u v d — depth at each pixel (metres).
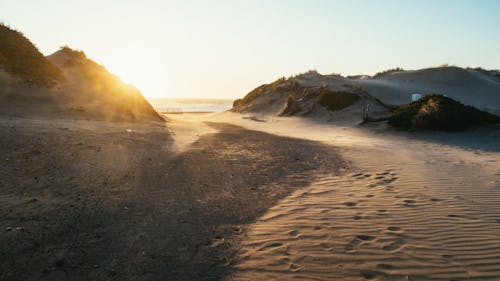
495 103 32.84
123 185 5.91
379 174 7.41
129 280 2.94
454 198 5.36
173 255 3.45
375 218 4.48
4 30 18.23
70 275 2.96
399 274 3.00
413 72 46.22
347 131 19.84
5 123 10.44
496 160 9.20
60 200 4.82
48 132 10.09
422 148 12.03
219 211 4.91
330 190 6.10
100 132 11.91
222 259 3.39
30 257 3.18
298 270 3.11
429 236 3.85
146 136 12.74
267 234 4.05
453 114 16.33
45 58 19.50
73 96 18.09
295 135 17.84
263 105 41.75
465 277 2.93
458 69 42.62
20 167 6.23
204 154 9.84
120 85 23.03
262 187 6.38
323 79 44.03
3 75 15.80
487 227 4.09
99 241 3.67
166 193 5.66
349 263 3.23
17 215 4.11
